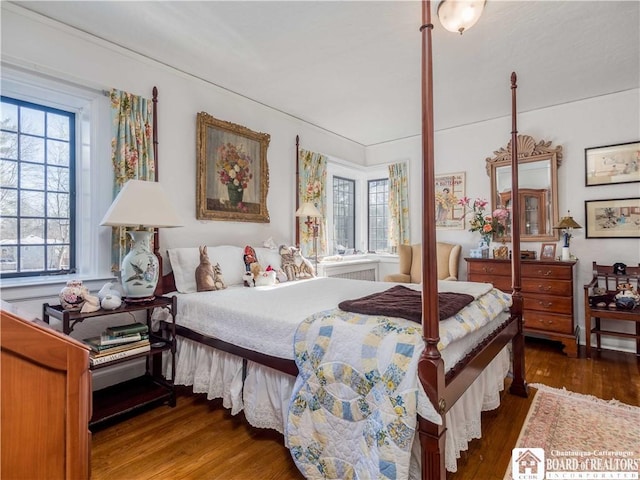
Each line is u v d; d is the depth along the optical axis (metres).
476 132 4.14
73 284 1.97
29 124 2.30
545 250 3.59
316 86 3.15
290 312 1.85
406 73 2.90
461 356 1.55
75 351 0.61
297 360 1.57
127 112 2.48
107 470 1.62
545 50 2.51
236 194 3.29
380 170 5.14
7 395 0.56
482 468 1.62
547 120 3.66
